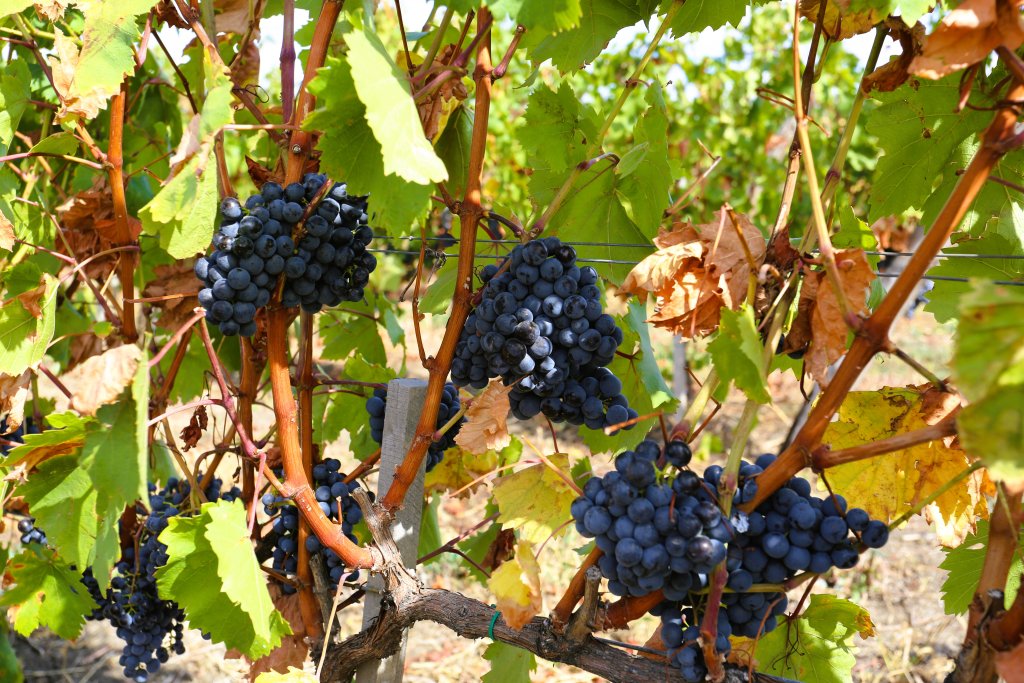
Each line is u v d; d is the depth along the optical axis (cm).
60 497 116
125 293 125
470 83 131
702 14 119
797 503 91
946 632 261
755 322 98
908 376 505
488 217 111
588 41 124
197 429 128
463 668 238
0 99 121
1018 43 82
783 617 113
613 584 95
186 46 149
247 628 110
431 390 113
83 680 226
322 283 109
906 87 109
